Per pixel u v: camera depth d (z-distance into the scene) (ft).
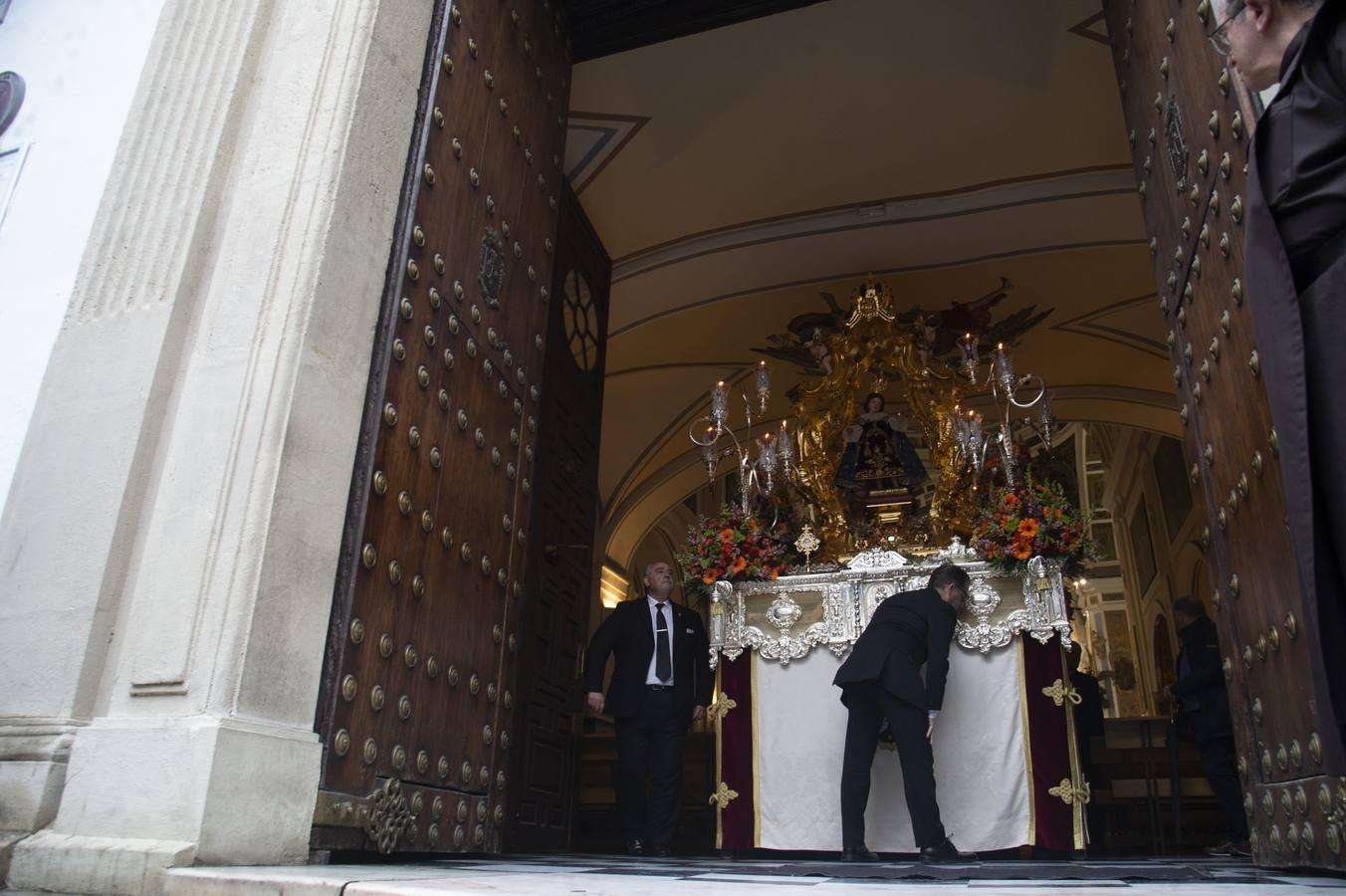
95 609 9.28
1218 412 11.00
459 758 11.99
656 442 39.19
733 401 37.58
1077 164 25.36
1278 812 9.51
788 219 27.71
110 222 11.51
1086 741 18.81
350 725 9.84
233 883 6.84
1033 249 28.55
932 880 7.86
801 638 17.76
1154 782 21.33
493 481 13.91
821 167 25.85
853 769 14.55
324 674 9.70
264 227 10.62
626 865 10.39
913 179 26.27
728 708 17.79
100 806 8.29
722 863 11.53
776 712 17.54
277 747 8.71
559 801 18.75
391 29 12.17
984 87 23.16
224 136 11.41
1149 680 68.59
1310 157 4.51
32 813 8.41
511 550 14.29
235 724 8.38
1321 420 4.26
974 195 26.61
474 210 14.03
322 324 10.23
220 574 8.93
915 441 25.61
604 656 17.79
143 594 9.21
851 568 17.97
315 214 10.57
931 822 13.41
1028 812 15.79
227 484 9.32
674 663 17.54
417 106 12.71
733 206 27.09
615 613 18.20
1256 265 4.75
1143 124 13.51
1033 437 38.99
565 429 22.07
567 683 20.15
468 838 11.92
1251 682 10.27
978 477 21.61
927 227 27.78
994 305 31.30
